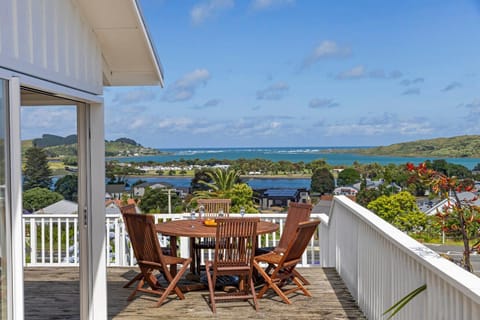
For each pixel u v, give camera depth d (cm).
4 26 258
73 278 616
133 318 482
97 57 423
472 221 279
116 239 717
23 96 390
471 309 216
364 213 452
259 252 623
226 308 513
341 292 562
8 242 263
